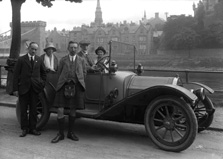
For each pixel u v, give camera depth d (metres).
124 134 5.25
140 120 4.77
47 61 5.73
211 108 5.12
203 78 22.17
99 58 5.31
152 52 90.88
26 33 85.25
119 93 4.82
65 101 4.70
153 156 4.08
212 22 83.38
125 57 5.40
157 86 4.17
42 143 4.62
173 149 4.23
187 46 78.00
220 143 4.79
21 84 4.95
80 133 5.27
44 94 5.22
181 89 4.10
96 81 5.01
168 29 84.62
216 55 75.75
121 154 4.15
